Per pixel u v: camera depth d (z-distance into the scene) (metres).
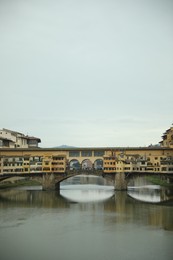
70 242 56.44
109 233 62.06
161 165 136.25
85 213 82.88
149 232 62.47
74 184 181.75
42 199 110.25
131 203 100.31
